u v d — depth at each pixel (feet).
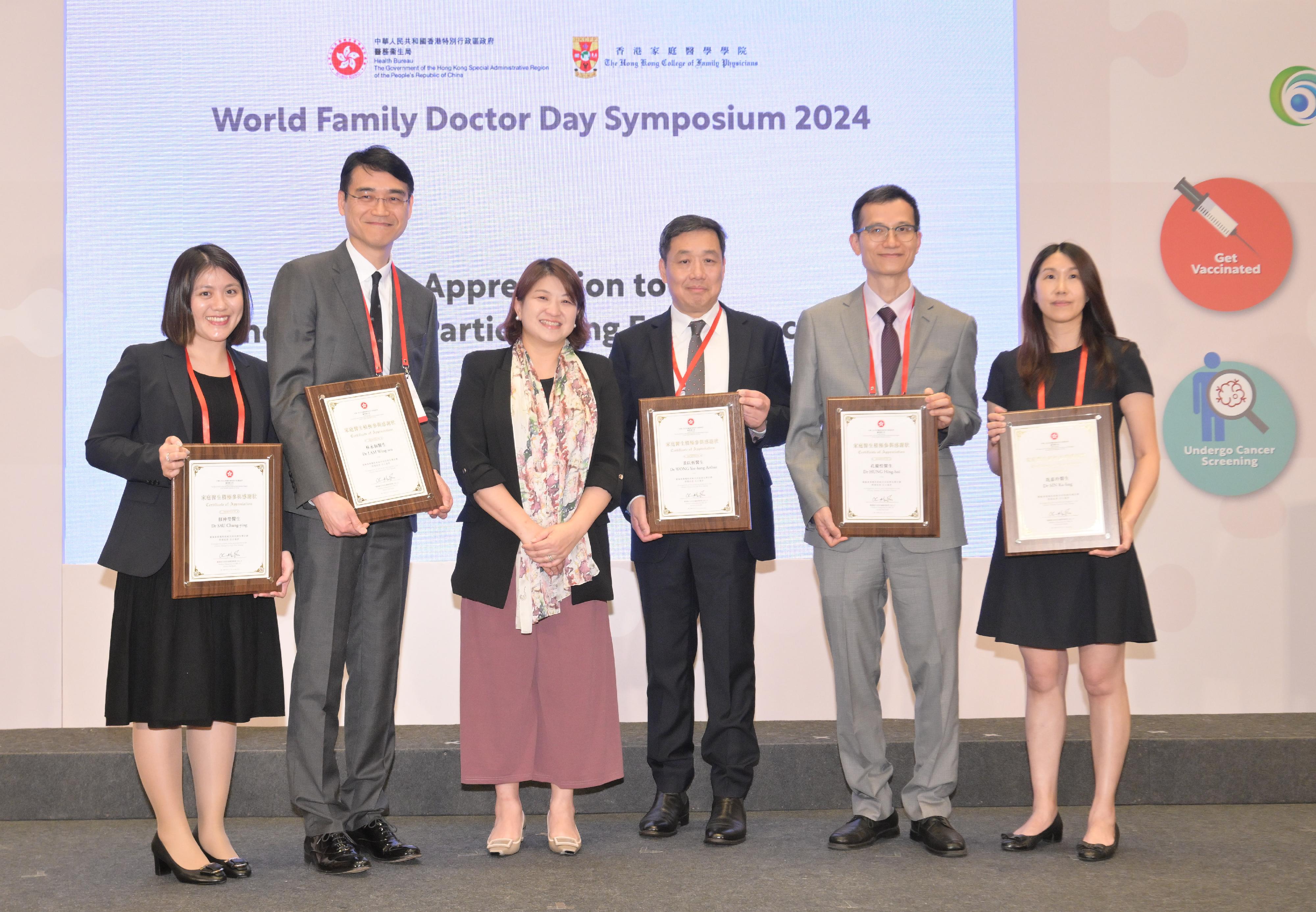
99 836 9.86
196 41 12.38
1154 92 12.71
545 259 9.26
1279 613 12.54
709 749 9.60
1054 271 8.94
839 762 10.87
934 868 8.51
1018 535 8.71
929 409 8.80
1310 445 12.64
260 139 12.41
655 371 9.76
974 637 12.50
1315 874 8.32
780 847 9.21
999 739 10.96
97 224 12.25
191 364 8.48
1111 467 8.65
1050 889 7.93
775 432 9.62
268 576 8.18
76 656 12.09
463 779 8.94
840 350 9.39
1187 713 12.47
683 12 12.64
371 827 8.95
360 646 8.80
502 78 12.58
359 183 8.76
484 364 9.21
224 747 8.57
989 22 12.71
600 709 9.07
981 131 12.71
